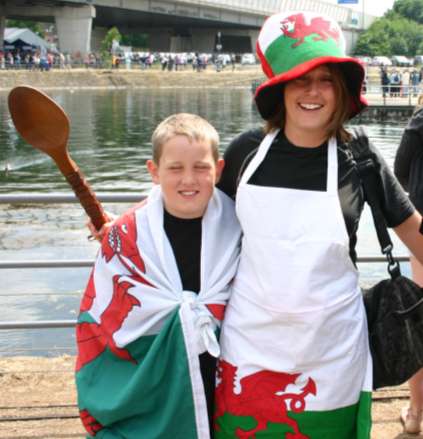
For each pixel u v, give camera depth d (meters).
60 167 2.67
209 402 2.61
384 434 3.63
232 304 2.56
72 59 62.62
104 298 2.57
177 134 2.50
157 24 94.88
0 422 3.74
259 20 89.75
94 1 66.19
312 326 2.41
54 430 3.64
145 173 20.27
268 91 2.53
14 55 60.25
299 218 2.43
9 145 25.52
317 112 2.48
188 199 2.52
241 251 2.58
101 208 2.77
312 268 2.41
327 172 2.48
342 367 2.46
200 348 2.48
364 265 9.02
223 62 75.38
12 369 4.61
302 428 2.45
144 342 2.51
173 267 2.54
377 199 2.56
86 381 2.55
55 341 6.68
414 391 3.58
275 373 2.46
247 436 2.48
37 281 8.49
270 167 2.52
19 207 12.48
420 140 3.20
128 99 48.50
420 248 2.66
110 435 2.52
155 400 2.48
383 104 35.91
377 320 2.61
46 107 2.56
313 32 2.48
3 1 62.78
